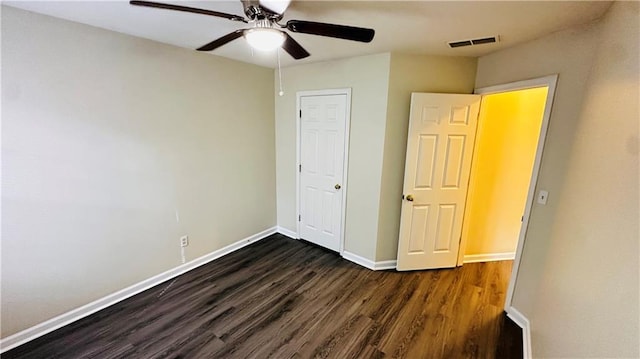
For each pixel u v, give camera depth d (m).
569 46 1.84
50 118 1.95
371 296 2.61
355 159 3.05
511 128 2.99
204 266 3.12
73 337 2.05
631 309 0.97
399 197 2.97
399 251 3.00
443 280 2.88
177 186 2.79
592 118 1.48
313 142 3.43
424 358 1.93
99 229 2.29
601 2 1.43
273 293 2.64
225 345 2.02
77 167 2.11
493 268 3.13
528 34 2.01
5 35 1.72
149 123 2.49
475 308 2.45
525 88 2.22
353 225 3.21
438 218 2.96
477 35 2.07
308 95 3.34
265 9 1.36
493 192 3.13
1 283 1.87
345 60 2.93
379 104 2.76
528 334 2.06
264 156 3.71
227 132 3.19
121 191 2.38
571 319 1.40
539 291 1.95
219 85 3.02
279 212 4.04
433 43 2.29
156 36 2.30
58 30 1.91
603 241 1.20
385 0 1.53
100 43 2.12
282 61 3.16
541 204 2.06
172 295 2.58
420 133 2.73
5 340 1.92
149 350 1.96
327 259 3.32
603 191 1.25
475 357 1.94
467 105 2.70
